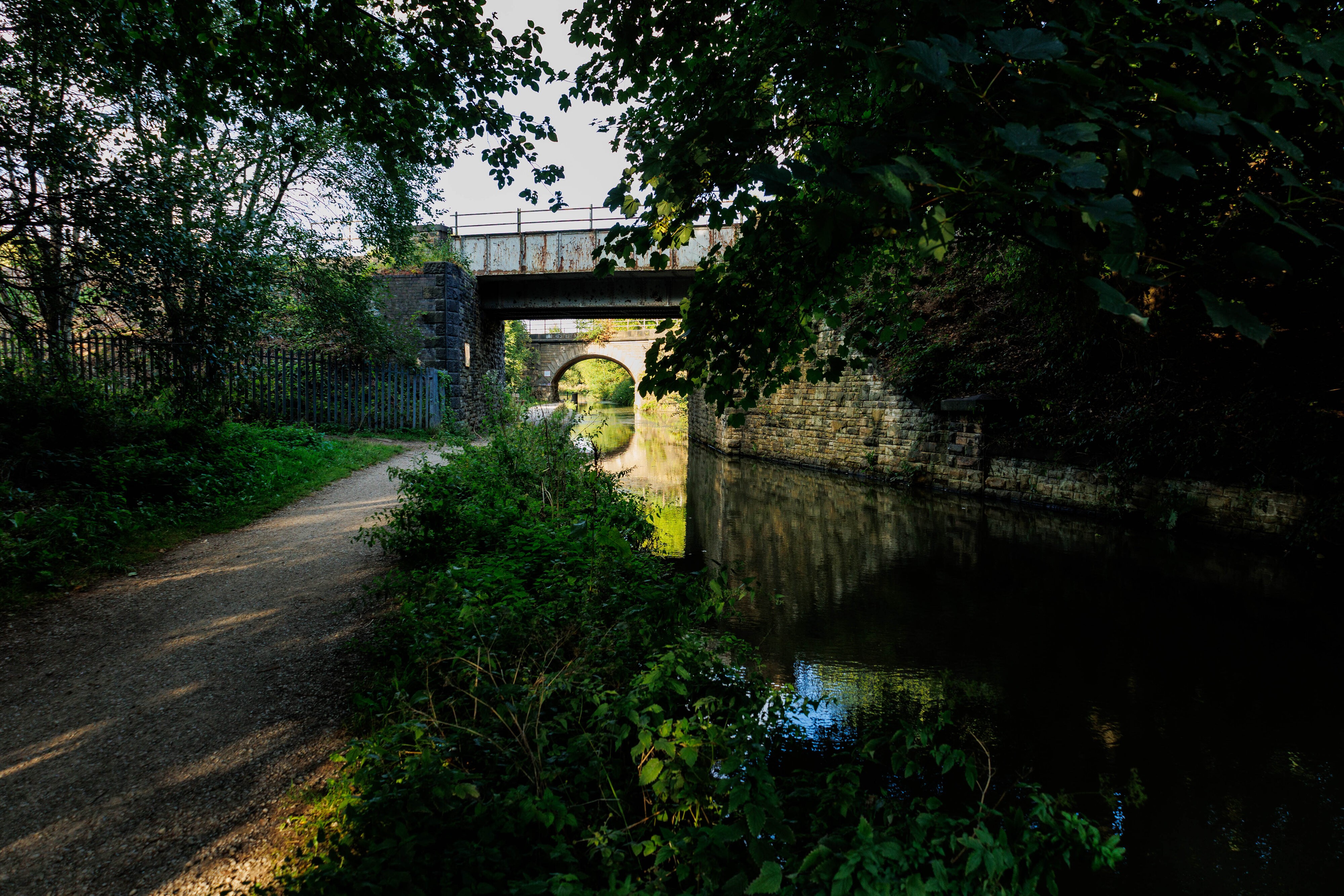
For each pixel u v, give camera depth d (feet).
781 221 8.25
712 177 8.77
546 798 6.78
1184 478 32.35
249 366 34.01
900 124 6.71
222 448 28.58
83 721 10.31
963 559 28.66
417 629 11.44
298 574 17.65
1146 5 6.15
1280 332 27.94
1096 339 34.73
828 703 14.93
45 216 23.86
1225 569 26.30
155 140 26.50
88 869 7.27
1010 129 4.81
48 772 9.02
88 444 23.26
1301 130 7.64
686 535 33.19
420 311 59.77
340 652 12.78
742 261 10.20
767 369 10.94
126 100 25.75
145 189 25.17
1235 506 30.14
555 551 15.42
